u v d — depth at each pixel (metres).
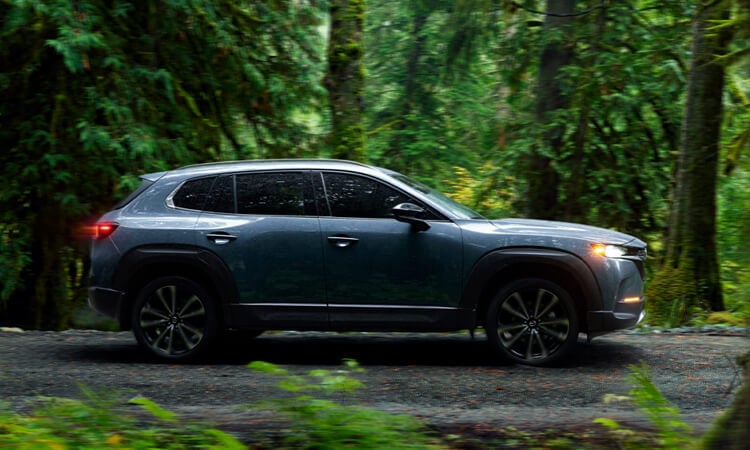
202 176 7.61
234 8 12.34
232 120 12.87
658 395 4.43
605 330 7.11
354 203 7.38
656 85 13.45
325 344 8.52
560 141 14.19
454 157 22.88
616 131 14.44
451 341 8.73
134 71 11.30
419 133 23.09
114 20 11.30
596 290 7.07
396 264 7.19
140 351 8.08
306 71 12.89
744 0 4.49
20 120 11.23
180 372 6.96
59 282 12.18
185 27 11.90
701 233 11.62
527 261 7.07
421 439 4.12
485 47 15.41
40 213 11.59
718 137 11.71
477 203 15.62
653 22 13.73
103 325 12.26
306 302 7.27
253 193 7.49
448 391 6.17
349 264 7.23
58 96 10.86
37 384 6.41
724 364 7.22
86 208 11.16
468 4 14.51
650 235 14.85
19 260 11.23
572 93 13.55
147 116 11.36
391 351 8.07
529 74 14.63
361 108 13.55
